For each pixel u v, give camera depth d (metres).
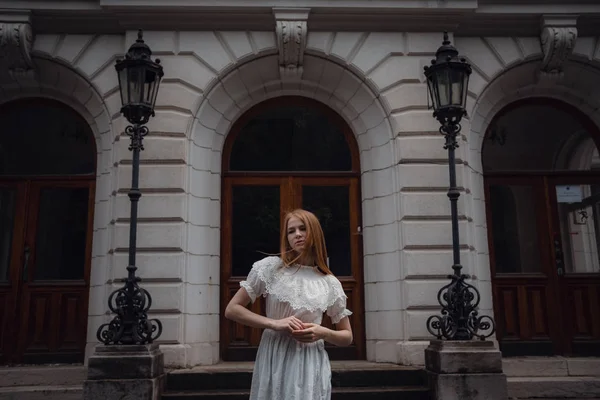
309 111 8.13
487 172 8.04
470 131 7.65
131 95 6.02
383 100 7.46
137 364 5.41
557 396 6.48
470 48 7.78
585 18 7.68
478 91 7.63
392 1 7.41
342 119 8.09
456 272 6.01
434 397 5.65
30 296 7.46
